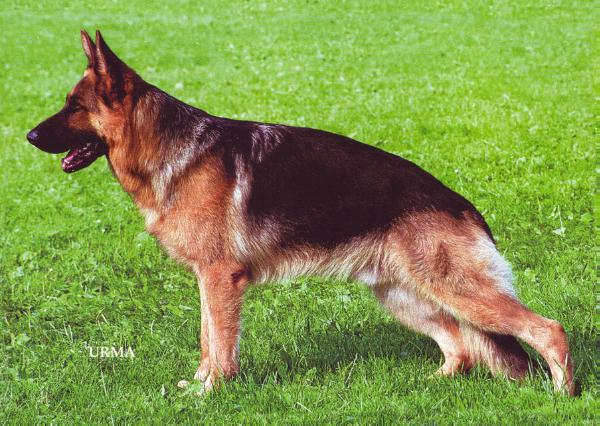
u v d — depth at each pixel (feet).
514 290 16.63
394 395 16.88
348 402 16.78
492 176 34.78
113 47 71.92
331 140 17.80
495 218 29.91
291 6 87.81
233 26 79.41
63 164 18.12
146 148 17.61
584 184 32.65
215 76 61.57
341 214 17.12
